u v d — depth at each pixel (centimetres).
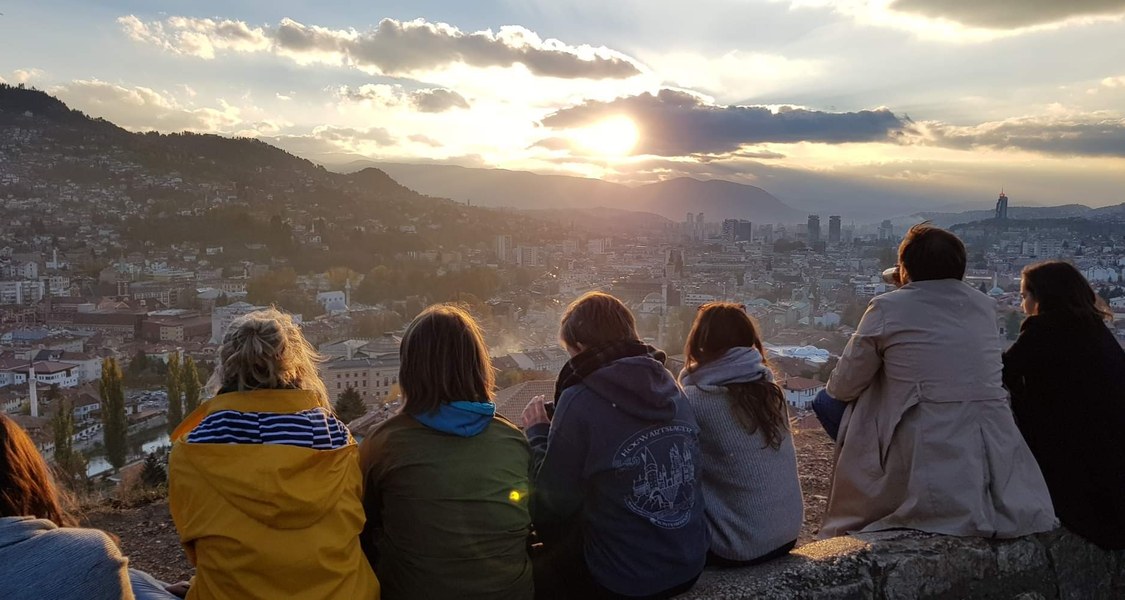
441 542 259
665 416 285
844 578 307
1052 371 375
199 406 254
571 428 283
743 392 321
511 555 272
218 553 221
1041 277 388
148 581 254
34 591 176
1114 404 365
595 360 291
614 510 281
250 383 248
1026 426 388
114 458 3581
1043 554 351
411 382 270
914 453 353
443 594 259
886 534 348
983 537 342
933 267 374
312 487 228
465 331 275
